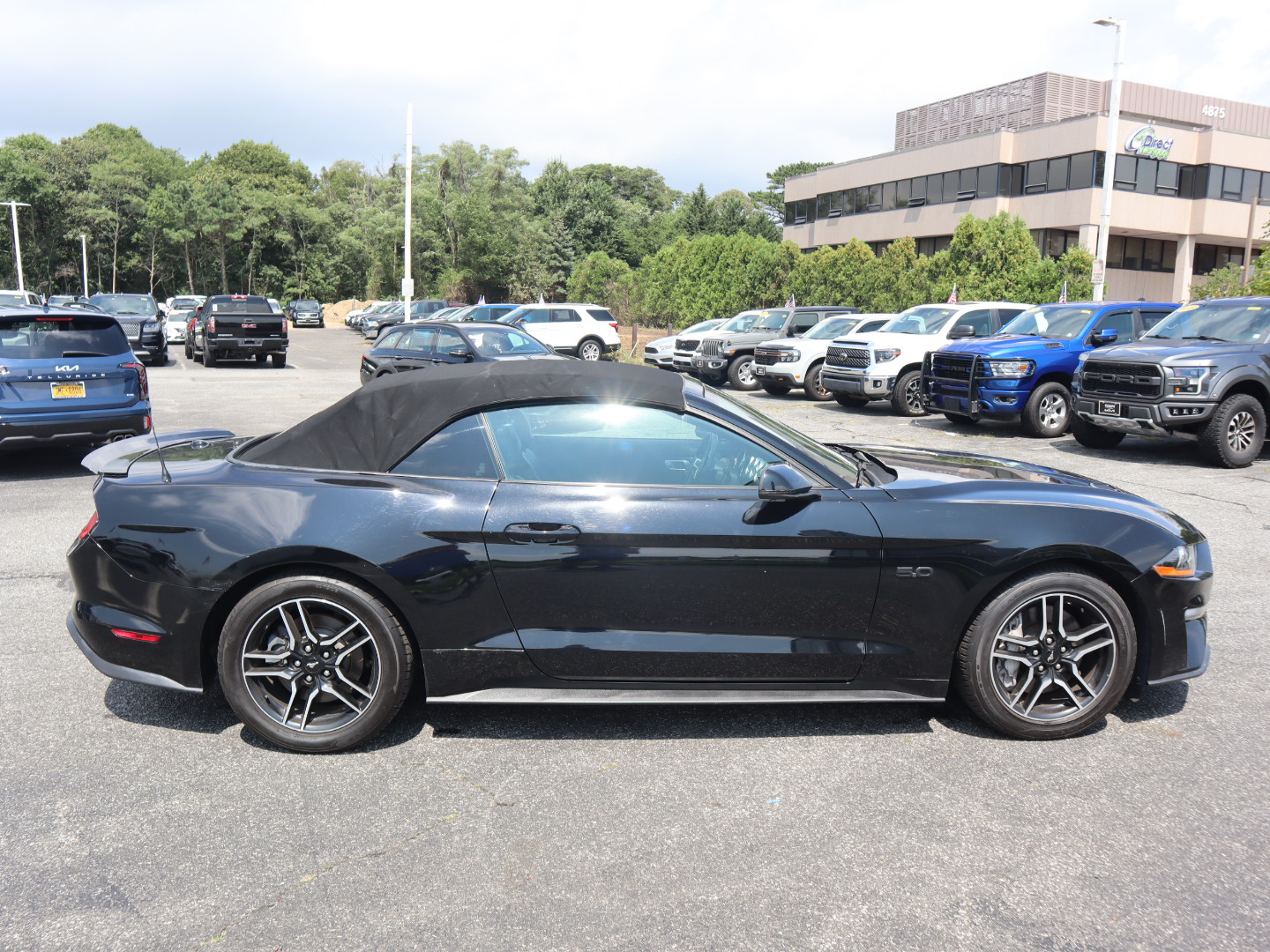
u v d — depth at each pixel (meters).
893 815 2.94
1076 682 3.54
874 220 48.56
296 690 3.35
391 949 2.29
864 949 2.30
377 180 83.56
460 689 3.36
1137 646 3.53
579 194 73.44
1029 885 2.57
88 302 25.08
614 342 25.92
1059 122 38.84
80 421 8.59
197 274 86.62
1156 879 2.59
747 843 2.79
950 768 3.27
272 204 84.88
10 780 3.15
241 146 99.44
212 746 3.43
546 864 2.67
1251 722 3.66
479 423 3.43
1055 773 3.23
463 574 3.26
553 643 3.32
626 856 2.71
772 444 3.43
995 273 28.23
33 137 93.81
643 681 3.37
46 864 2.66
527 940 2.33
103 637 3.38
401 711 3.74
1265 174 40.09
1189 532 3.59
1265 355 9.60
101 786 3.11
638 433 3.42
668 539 3.26
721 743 3.46
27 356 8.41
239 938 2.34
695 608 3.31
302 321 56.66
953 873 2.63
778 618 3.34
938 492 3.48
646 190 106.50
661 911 2.45
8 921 2.40
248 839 2.79
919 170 45.53
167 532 3.29
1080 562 3.45
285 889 2.54
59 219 79.94
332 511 3.26
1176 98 42.66
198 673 3.35
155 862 2.67
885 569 3.33
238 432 11.90
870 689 3.44
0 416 8.25
